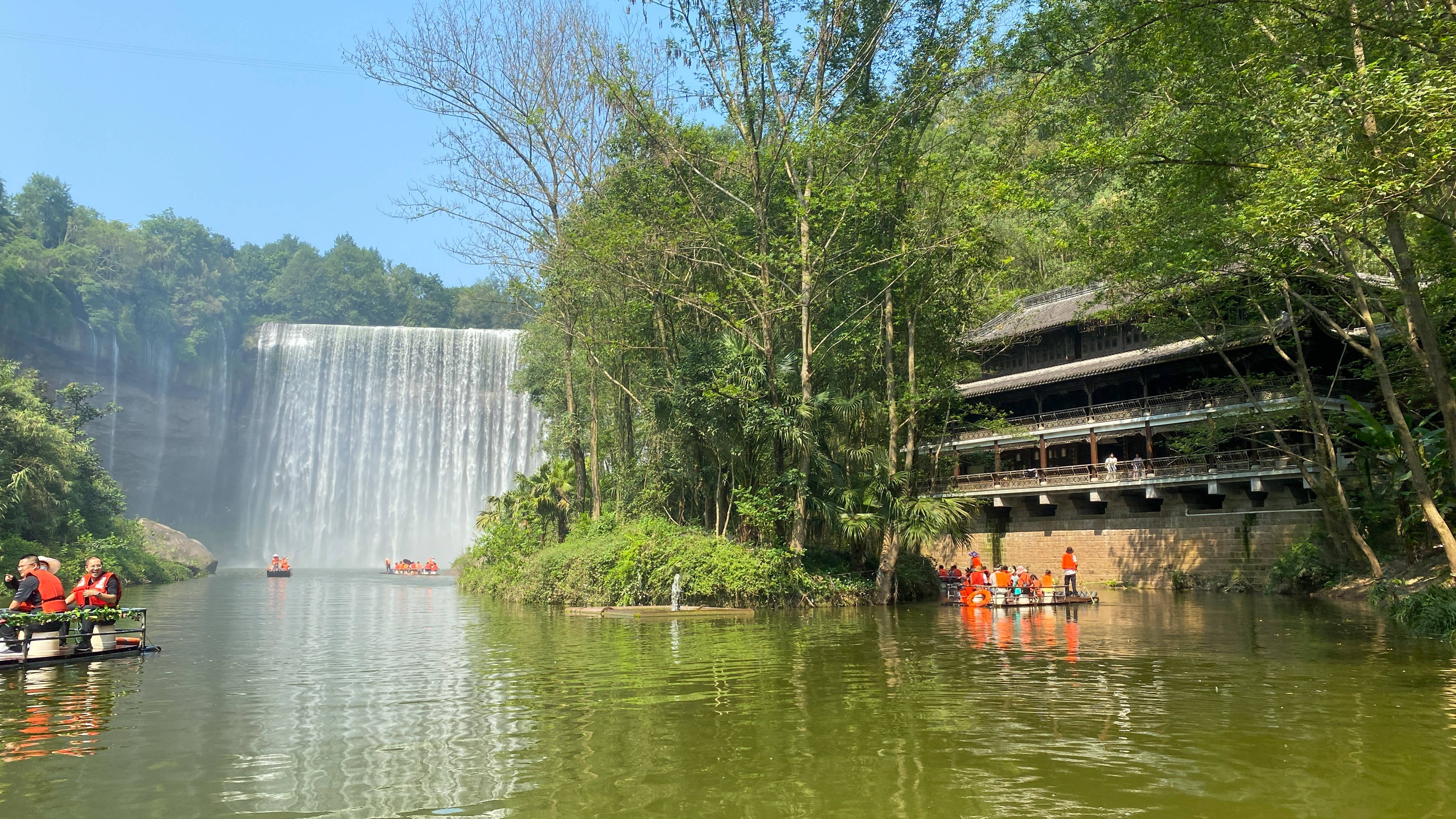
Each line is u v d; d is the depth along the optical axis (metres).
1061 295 46.53
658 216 32.66
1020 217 29.39
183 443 99.38
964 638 18.92
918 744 8.71
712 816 6.43
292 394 97.81
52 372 87.19
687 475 34.47
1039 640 18.34
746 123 29.95
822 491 31.14
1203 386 38.88
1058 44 21.52
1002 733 9.15
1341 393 35.53
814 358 33.12
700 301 31.53
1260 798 6.80
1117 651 16.12
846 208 29.41
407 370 95.25
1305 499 34.72
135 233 114.19
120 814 6.62
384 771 7.87
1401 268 17.28
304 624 24.61
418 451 93.12
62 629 16.03
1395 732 9.05
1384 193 14.18
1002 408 48.22
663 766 7.91
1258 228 16.30
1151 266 22.69
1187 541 38.00
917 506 30.11
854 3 29.39
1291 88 16.00
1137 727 9.40
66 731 9.65
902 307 31.67
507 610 30.53
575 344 40.19
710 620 24.88
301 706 11.18
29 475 47.53
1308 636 18.23
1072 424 42.66
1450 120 13.13
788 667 14.45
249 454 98.06
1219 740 8.75
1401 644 16.67
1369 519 30.86
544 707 10.98
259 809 6.76
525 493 46.62
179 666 15.26
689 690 12.21
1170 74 19.75
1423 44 14.78
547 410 48.84
